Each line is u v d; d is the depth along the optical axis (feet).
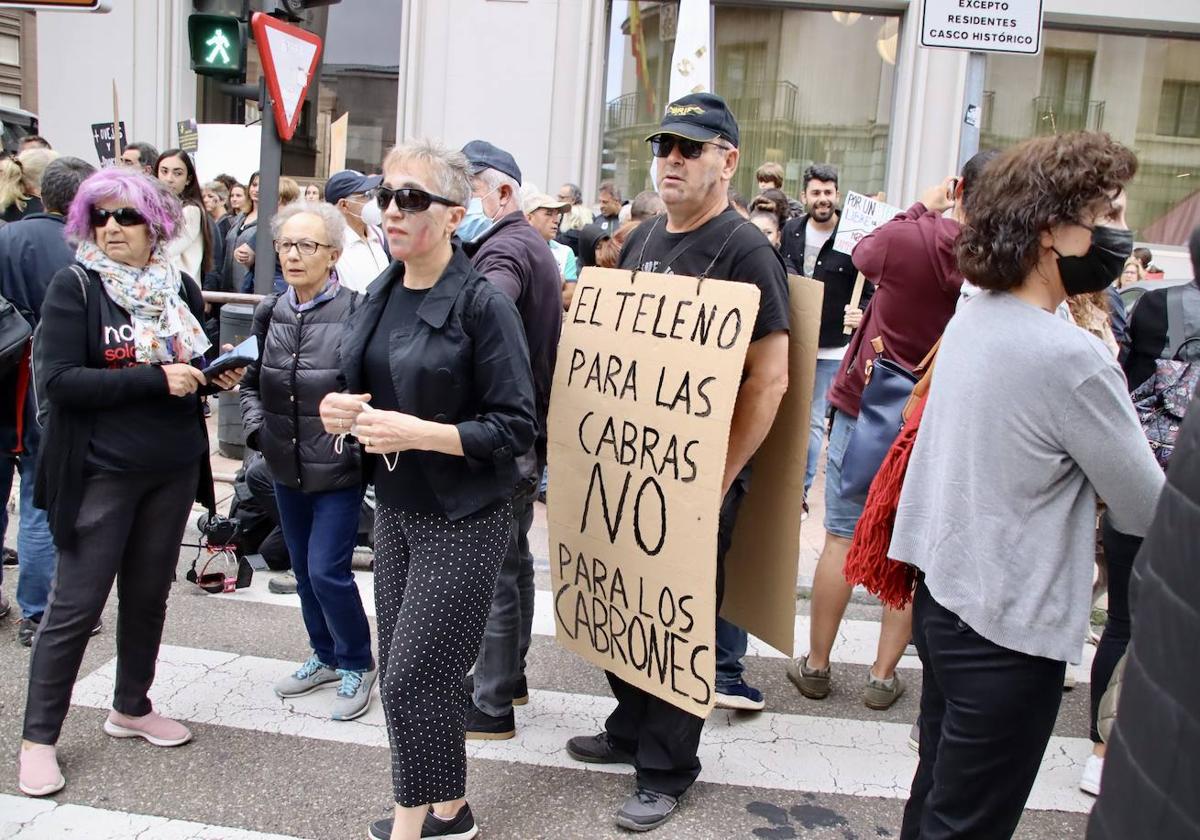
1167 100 37.14
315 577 11.94
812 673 13.38
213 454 23.31
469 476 8.77
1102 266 6.73
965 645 6.96
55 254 13.62
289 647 14.19
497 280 10.53
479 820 10.12
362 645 12.32
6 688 12.52
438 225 8.59
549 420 10.96
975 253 6.96
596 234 22.56
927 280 12.03
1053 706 6.97
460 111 35.47
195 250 21.15
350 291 12.00
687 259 9.98
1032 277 6.93
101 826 9.78
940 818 7.24
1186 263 37.19
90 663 13.35
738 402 9.75
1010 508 6.77
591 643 10.79
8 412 13.42
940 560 7.03
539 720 12.37
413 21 34.96
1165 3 35.63
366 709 12.36
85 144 38.22
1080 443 6.54
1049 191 6.61
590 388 10.50
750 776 11.27
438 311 8.63
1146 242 38.06
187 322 10.77
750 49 37.29
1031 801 11.02
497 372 8.67
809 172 21.38
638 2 36.01
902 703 13.35
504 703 11.75
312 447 11.66
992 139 37.14
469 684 12.33
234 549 16.24
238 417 22.65
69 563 10.29
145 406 10.41
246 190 27.50
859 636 15.60
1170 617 3.90
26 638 13.76
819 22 36.91
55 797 10.23
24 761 10.30
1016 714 6.86
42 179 13.99
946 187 12.62
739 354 9.11
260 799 10.38
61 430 10.04
